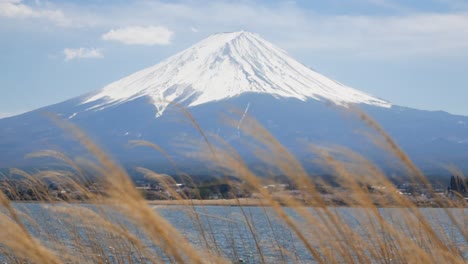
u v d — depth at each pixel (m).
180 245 3.19
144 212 3.21
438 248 3.98
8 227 3.38
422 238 4.17
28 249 3.36
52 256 3.43
